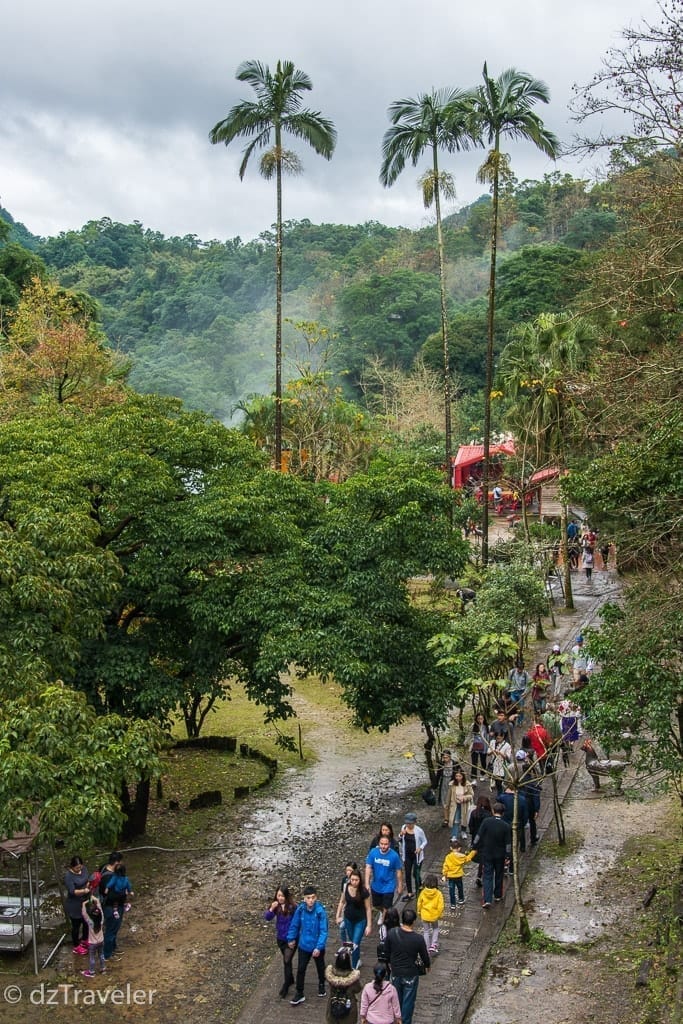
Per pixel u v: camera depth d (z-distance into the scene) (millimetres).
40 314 45031
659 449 16656
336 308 113938
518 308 77750
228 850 19172
